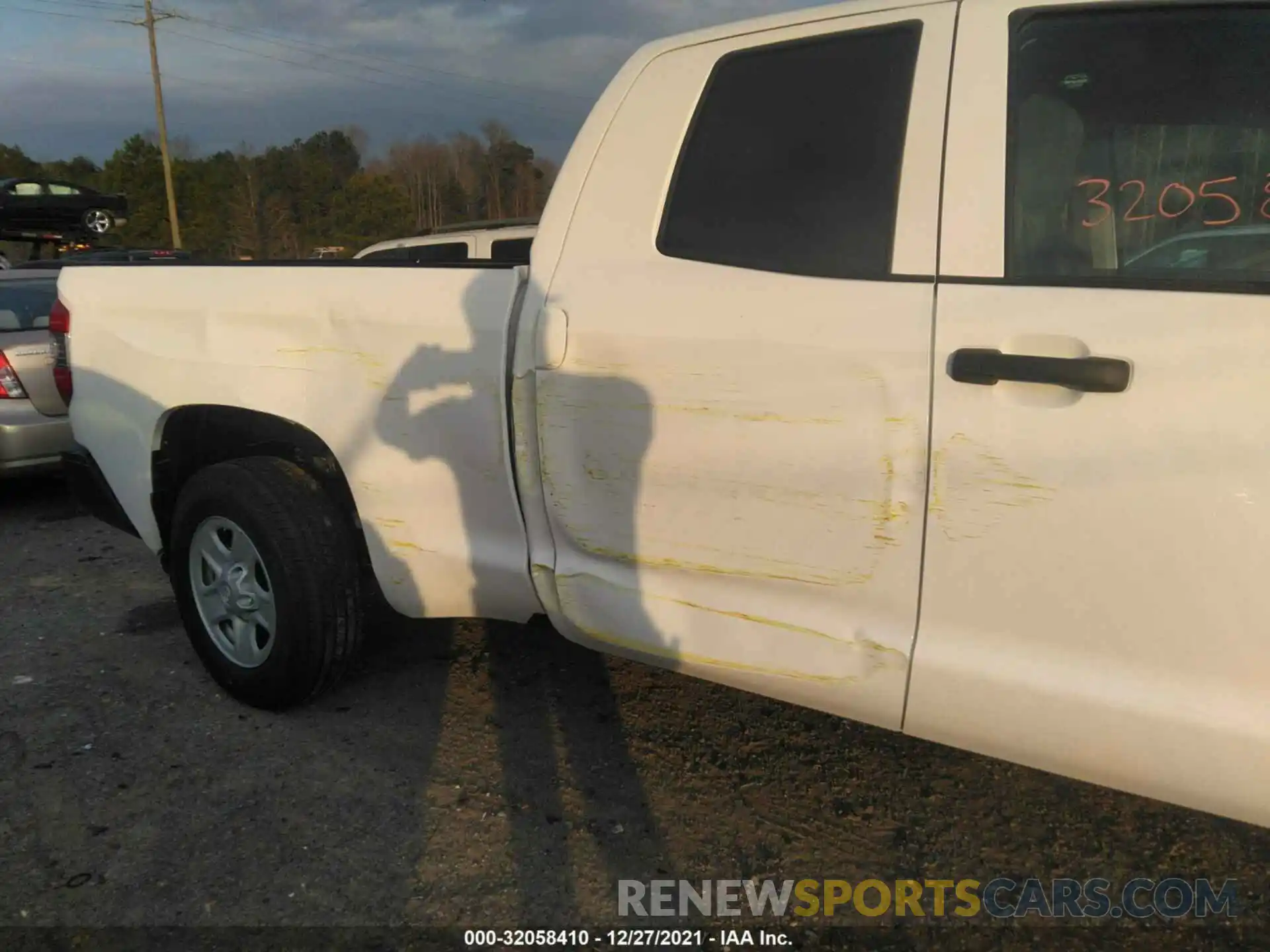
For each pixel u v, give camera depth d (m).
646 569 2.44
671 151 2.39
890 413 2.00
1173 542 1.76
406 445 2.77
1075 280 1.88
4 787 2.83
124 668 3.61
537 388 2.49
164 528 3.46
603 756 2.97
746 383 2.17
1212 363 1.71
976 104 2.01
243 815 2.69
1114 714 1.86
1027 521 1.89
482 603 2.85
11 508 6.00
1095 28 1.95
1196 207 1.86
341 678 3.19
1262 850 2.53
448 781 2.85
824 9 2.24
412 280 2.72
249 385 3.01
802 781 2.84
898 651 2.08
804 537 2.16
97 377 3.43
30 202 20.91
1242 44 1.85
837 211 2.13
